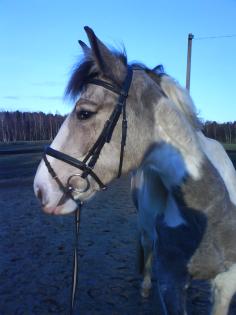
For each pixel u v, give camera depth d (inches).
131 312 153.7
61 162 94.5
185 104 101.3
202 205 97.2
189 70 577.0
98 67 93.3
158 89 97.9
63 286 178.9
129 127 94.0
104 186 97.0
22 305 161.8
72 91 96.0
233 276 103.2
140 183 126.9
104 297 166.6
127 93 93.7
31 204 385.1
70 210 96.3
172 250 101.9
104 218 311.7
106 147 94.0
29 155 933.2
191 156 96.2
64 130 95.7
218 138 980.6
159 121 95.7
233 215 102.3
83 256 217.6
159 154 96.5
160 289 103.8
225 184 103.7
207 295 165.8
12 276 191.9
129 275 189.0
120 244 238.2
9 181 556.7
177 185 96.7
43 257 218.7
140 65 101.7
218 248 100.5
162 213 105.3
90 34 88.4
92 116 93.0
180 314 101.8
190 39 572.4
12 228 288.4
